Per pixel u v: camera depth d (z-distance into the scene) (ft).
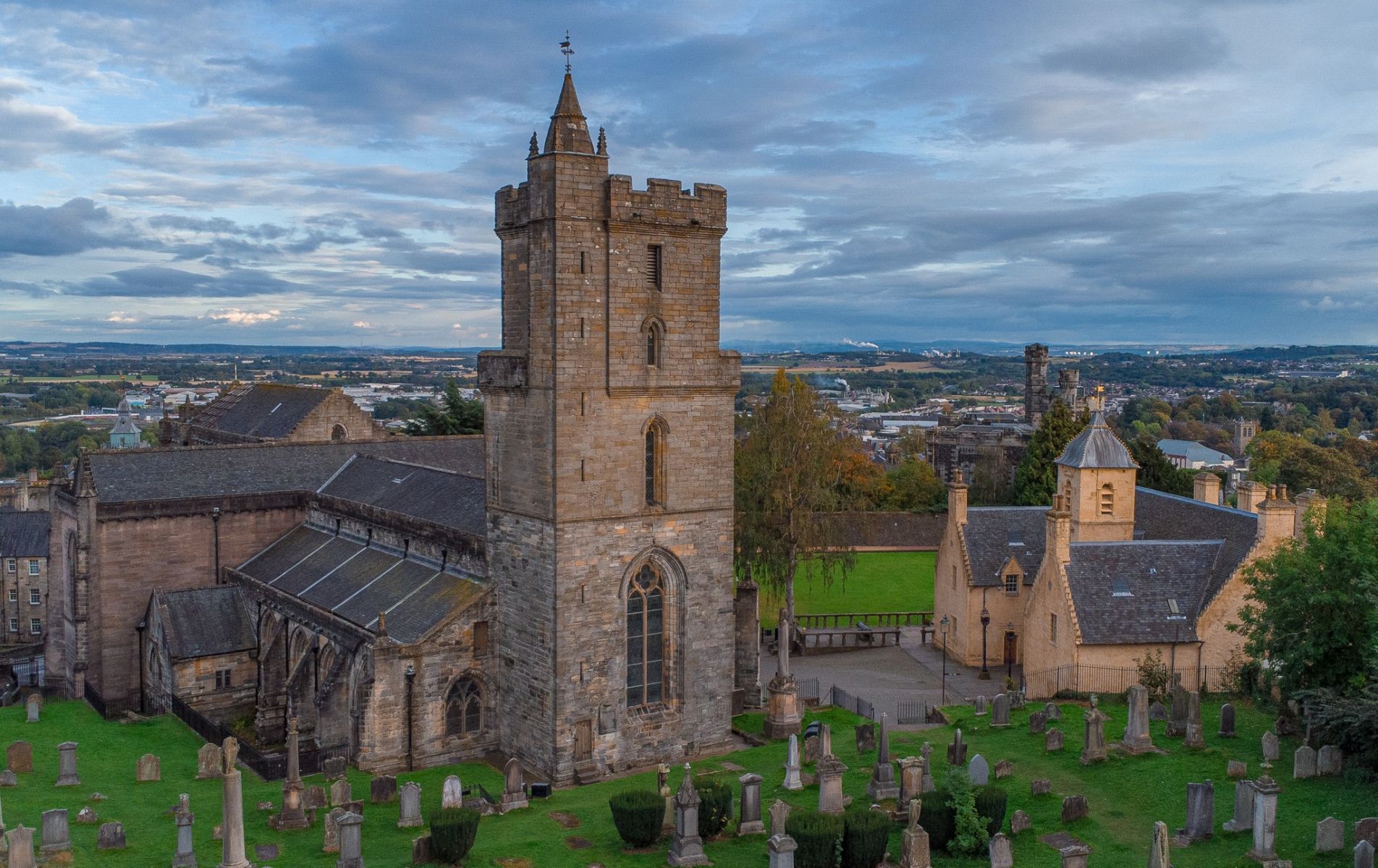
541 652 193.06
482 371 201.67
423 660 198.08
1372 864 126.62
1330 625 176.35
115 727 231.50
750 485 306.35
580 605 191.21
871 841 140.87
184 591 258.37
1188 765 173.47
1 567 431.84
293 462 299.99
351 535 264.31
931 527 467.11
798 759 178.29
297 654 238.07
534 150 188.85
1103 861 141.38
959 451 619.26
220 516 277.44
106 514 261.85
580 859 152.25
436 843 149.07
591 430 189.88
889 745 196.03
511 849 155.84
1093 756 178.70
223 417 411.13
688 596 202.90
